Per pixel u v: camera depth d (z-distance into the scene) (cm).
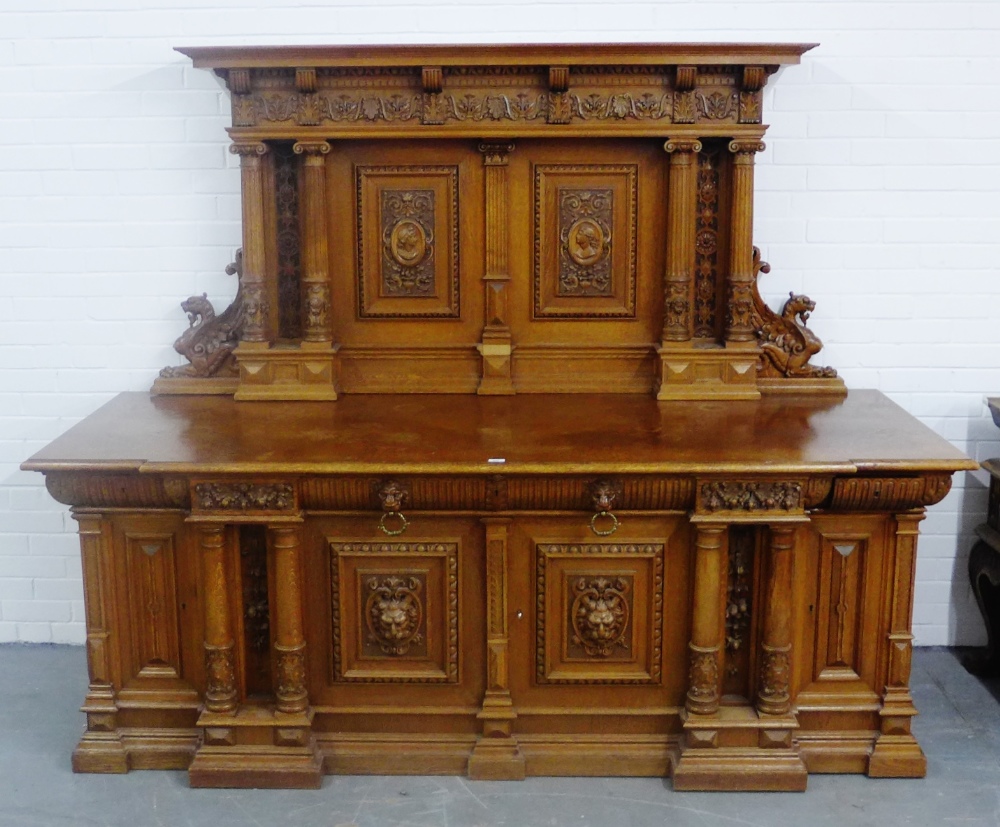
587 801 371
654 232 438
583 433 391
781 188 446
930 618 476
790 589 373
